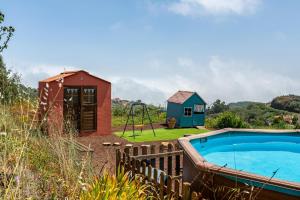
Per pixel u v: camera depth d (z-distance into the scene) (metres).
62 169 4.97
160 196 5.91
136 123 24.61
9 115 5.47
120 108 30.58
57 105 15.95
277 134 13.28
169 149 9.30
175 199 5.48
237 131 12.56
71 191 4.09
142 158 8.63
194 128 22.97
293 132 13.41
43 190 3.79
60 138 6.15
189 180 6.79
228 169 5.48
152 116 28.31
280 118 25.78
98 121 18.02
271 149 13.10
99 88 18.02
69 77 16.80
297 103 42.44
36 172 4.79
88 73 17.52
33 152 5.61
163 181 5.93
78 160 5.70
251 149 12.76
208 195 5.79
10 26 14.61
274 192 4.78
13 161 3.62
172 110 24.03
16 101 5.78
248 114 35.59
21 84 6.06
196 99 23.56
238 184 5.25
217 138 11.73
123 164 8.16
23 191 3.22
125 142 15.98
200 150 10.73
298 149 13.44
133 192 4.80
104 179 4.75
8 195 2.87
